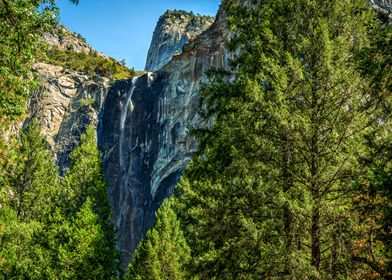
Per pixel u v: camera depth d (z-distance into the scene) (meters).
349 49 10.66
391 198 7.68
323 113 10.25
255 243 9.66
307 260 9.52
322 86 10.23
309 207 9.06
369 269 9.31
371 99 9.76
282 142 10.22
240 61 12.47
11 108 9.60
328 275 9.34
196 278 10.62
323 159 10.02
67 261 23.30
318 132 10.09
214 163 11.16
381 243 9.08
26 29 9.53
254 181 10.15
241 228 9.98
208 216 10.72
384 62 8.26
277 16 11.84
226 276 10.05
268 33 11.09
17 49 9.54
